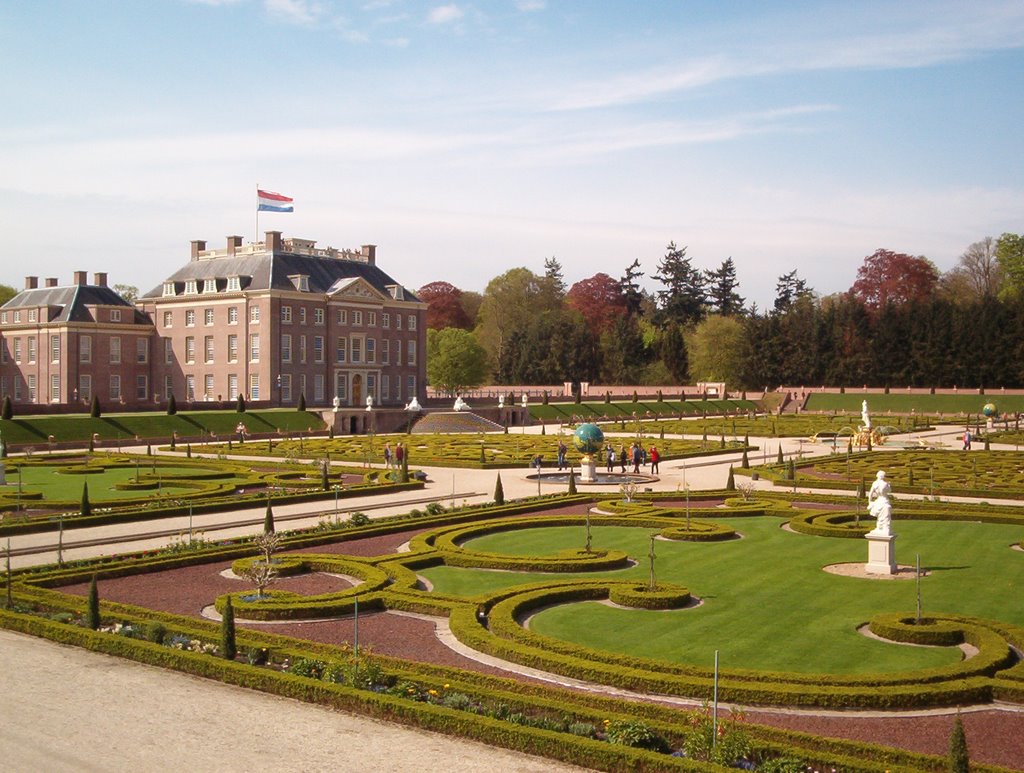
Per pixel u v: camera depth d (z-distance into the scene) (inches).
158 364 5295.3
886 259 7741.1
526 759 711.7
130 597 1249.4
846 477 2586.1
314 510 2044.8
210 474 2519.7
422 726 770.2
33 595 1180.5
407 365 5610.2
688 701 858.1
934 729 797.9
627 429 4667.8
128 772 671.1
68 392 4948.3
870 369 6722.4
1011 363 6284.5
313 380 5034.5
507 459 3056.1
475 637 1015.0
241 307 4896.7
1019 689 857.5
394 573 1352.1
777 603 1217.4
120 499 2022.6
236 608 1141.7
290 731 758.5
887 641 1046.4
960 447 3762.3
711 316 7460.6
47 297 5275.6
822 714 830.5
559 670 925.8
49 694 838.5
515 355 7593.5
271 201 4995.1
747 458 3046.3
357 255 5629.9
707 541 1669.5
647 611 1179.3
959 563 1473.9
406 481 2449.6
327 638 1053.8
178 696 840.3
